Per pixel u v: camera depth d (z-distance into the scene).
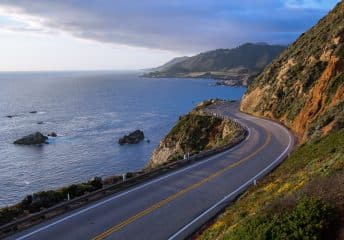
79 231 20.48
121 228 20.95
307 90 58.16
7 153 89.00
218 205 24.45
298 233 11.86
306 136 39.41
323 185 14.17
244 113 73.31
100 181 28.28
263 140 47.62
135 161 81.69
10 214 22.38
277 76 70.38
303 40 73.50
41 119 143.12
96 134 110.19
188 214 23.00
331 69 49.19
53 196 24.78
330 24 66.44
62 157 84.94
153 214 23.08
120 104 190.88
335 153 21.86
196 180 30.53
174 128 69.75
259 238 12.53
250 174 32.06
